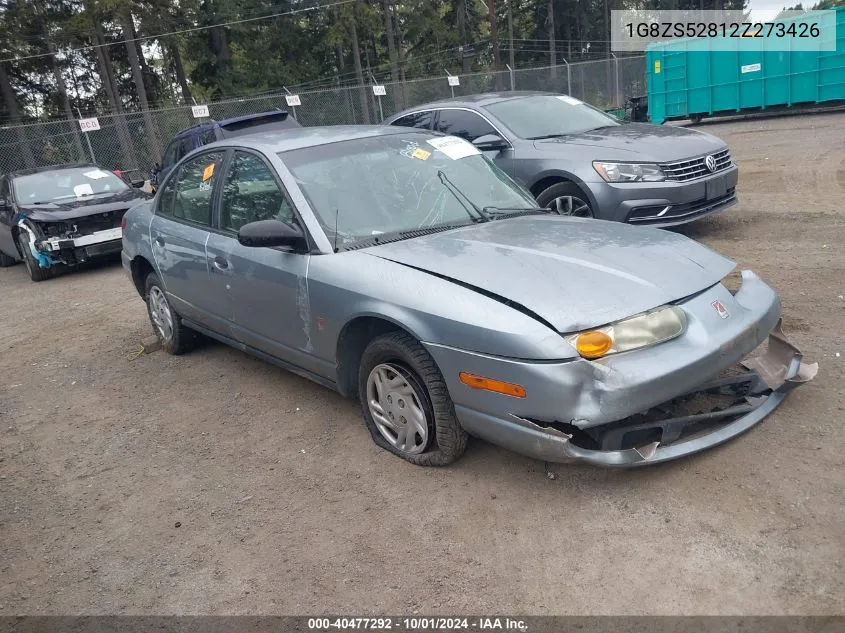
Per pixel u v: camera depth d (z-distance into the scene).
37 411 5.20
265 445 4.20
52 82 36.97
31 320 7.95
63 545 3.45
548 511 3.19
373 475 3.69
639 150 6.96
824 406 3.74
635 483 3.30
